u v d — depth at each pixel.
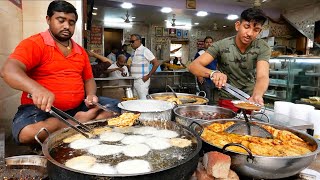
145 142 1.29
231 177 1.04
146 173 0.80
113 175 0.78
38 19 2.55
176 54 12.76
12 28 2.19
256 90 1.85
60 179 0.84
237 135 1.33
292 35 8.50
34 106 1.57
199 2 7.40
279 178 1.07
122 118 1.48
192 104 2.08
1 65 1.93
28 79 1.31
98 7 7.37
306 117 1.95
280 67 5.00
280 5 7.62
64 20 1.70
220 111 1.93
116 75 4.77
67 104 1.76
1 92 1.96
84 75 2.08
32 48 1.56
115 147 1.22
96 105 1.73
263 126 1.51
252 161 1.01
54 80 1.70
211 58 2.24
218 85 1.72
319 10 7.00
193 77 8.42
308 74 4.65
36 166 1.13
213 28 11.05
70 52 1.82
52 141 1.15
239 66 2.22
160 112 1.61
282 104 2.11
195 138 1.22
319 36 6.70
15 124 1.46
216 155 1.05
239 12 7.99
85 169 0.98
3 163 1.13
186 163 0.90
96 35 10.64
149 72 4.64
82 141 1.29
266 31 6.82
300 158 1.00
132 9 7.55
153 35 11.47
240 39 2.05
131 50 11.48
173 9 7.33
